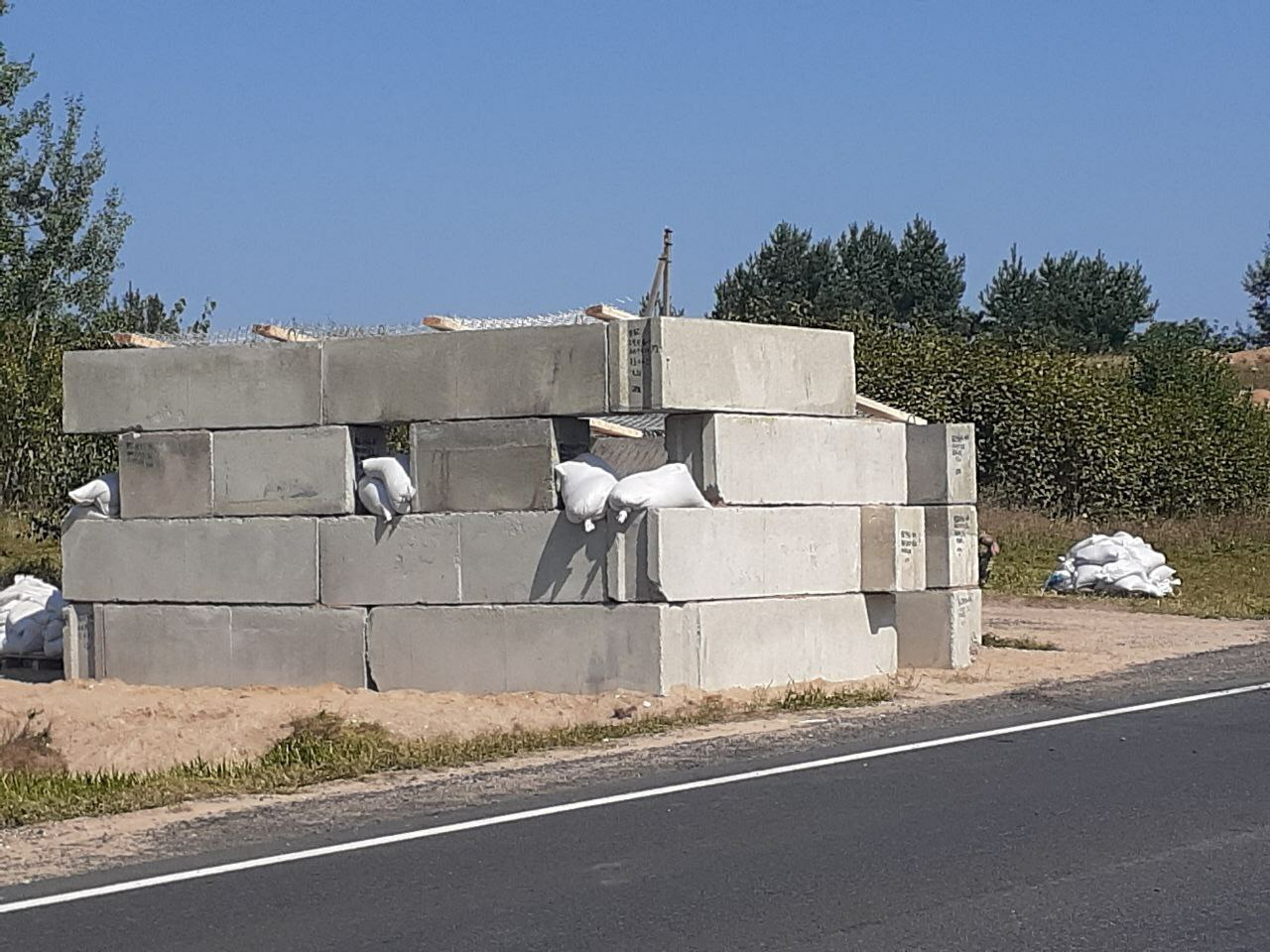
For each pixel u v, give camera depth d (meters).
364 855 9.45
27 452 25.77
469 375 15.75
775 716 14.61
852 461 16.92
